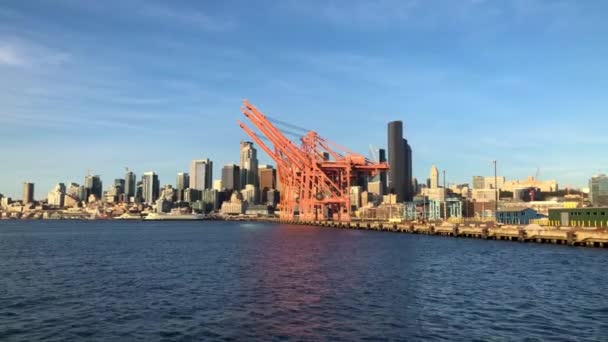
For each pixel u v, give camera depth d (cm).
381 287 3803
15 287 3975
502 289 3694
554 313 2870
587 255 6106
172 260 6172
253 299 3353
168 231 18588
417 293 3534
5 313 2981
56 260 6347
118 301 3334
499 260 5731
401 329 2534
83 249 8431
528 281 4084
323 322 2688
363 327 2577
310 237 11744
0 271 5094
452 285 3894
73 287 3959
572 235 7462
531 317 2775
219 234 14700
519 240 8706
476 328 2545
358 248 7894
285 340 2362
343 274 4584
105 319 2808
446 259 5928
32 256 7006
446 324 2628
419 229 12756
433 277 4350
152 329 2583
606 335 2409
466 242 9069
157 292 3681
